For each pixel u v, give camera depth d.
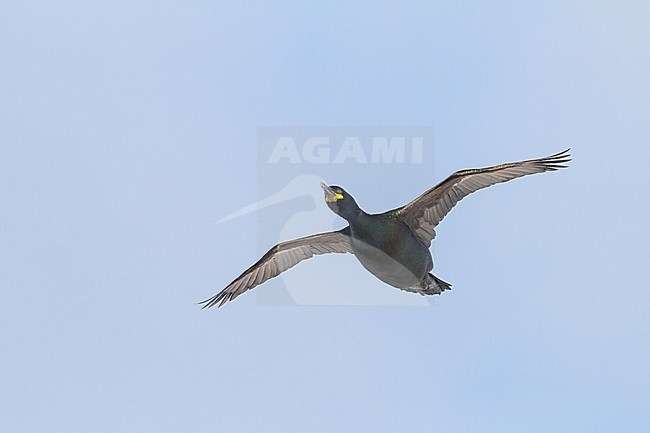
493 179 13.08
